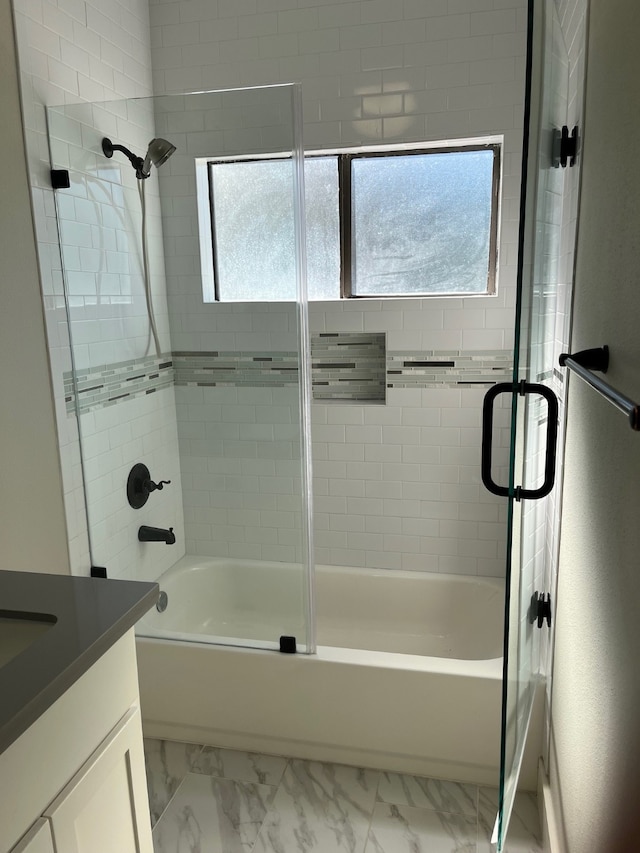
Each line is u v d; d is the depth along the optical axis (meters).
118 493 2.55
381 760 2.19
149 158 2.38
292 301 2.39
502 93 2.57
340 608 3.07
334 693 2.19
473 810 2.02
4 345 2.02
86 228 2.32
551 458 1.39
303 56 2.70
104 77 2.47
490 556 2.95
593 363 1.20
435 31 2.57
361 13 2.62
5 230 2.01
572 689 1.56
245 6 2.71
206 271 2.45
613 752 1.09
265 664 2.23
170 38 2.80
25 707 0.86
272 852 1.87
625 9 1.09
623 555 1.06
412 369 2.87
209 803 2.06
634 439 1.00
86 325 2.36
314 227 2.99
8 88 2.01
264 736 2.28
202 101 2.30
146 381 2.60
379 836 1.92
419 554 3.02
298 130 2.25
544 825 1.87
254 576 2.52
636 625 0.96
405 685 2.12
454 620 2.93
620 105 1.13
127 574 2.61
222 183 2.36
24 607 1.16
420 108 2.64
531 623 1.78
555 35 1.46
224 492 2.55
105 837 1.11
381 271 2.97
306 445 2.46
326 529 3.10
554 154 1.54
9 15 1.99
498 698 2.05
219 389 2.50
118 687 1.15
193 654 2.29
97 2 2.41
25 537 2.14
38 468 2.18
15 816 0.89
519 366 1.27
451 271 2.91
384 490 3.00
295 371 2.43
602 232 1.27
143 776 1.24
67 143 2.21
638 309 0.99
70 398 2.29
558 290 1.95
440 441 2.90
